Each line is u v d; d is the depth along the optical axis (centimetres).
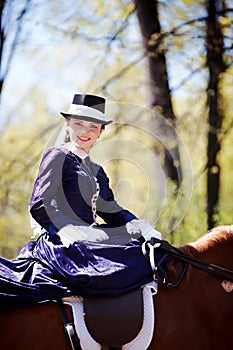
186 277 446
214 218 907
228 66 1043
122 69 1087
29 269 438
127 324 424
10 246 1134
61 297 427
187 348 433
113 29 1086
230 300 446
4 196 1121
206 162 1084
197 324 436
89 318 422
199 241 466
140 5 1025
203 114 1086
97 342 424
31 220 454
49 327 424
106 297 425
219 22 1031
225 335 442
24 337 423
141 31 1032
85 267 426
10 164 1118
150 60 1021
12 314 427
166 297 438
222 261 459
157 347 430
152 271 434
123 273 426
